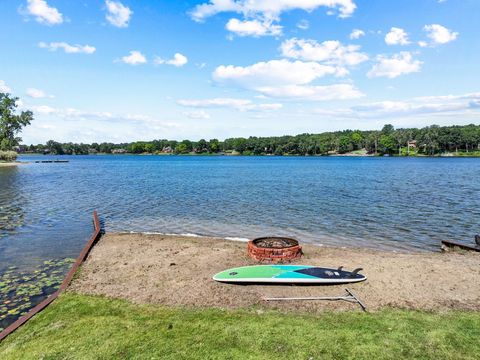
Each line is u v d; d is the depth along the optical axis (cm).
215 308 1051
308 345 841
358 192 4116
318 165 10906
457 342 856
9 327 935
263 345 842
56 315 1008
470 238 2075
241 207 3120
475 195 3822
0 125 10875
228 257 1600
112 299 1119
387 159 15300
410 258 1616
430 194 3922
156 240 1983
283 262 1528
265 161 14875
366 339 868
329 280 1238
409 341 859
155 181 5753
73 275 1360
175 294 1160
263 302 1094
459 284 1259
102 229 2322
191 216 2742
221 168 9794
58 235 2117
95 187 4847
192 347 837
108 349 829
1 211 2945
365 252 1759
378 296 1145
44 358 797
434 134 17625
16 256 1667
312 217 2667
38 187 4847
